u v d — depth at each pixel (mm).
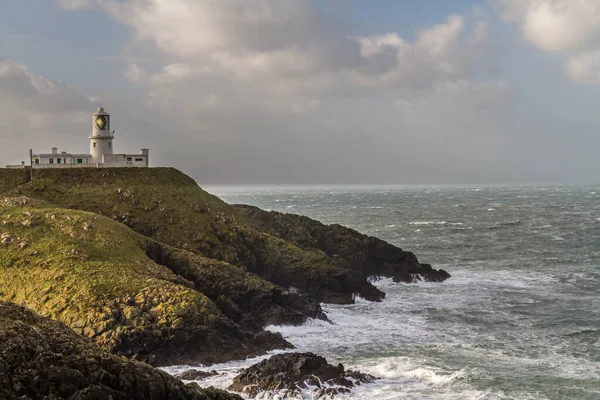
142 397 28891
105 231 60625
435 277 83625
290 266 73688
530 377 43500
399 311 64875
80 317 46969
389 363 46438
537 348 51031
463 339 53938
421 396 39656
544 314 63281
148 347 45281
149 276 54156
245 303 58531
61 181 77750
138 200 76250
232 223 77812
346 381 40656
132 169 83062
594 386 41812
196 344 47156
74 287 50531
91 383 27219
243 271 64500
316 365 41875
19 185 76812
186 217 75188
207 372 42938
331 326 58188
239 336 50312
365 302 69250
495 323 59688
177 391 30328
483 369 45156
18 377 25531
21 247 56594
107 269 53625
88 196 75438
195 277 60500
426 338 54281
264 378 40125
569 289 76688
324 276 71500
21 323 28422
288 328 56656
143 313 47844
